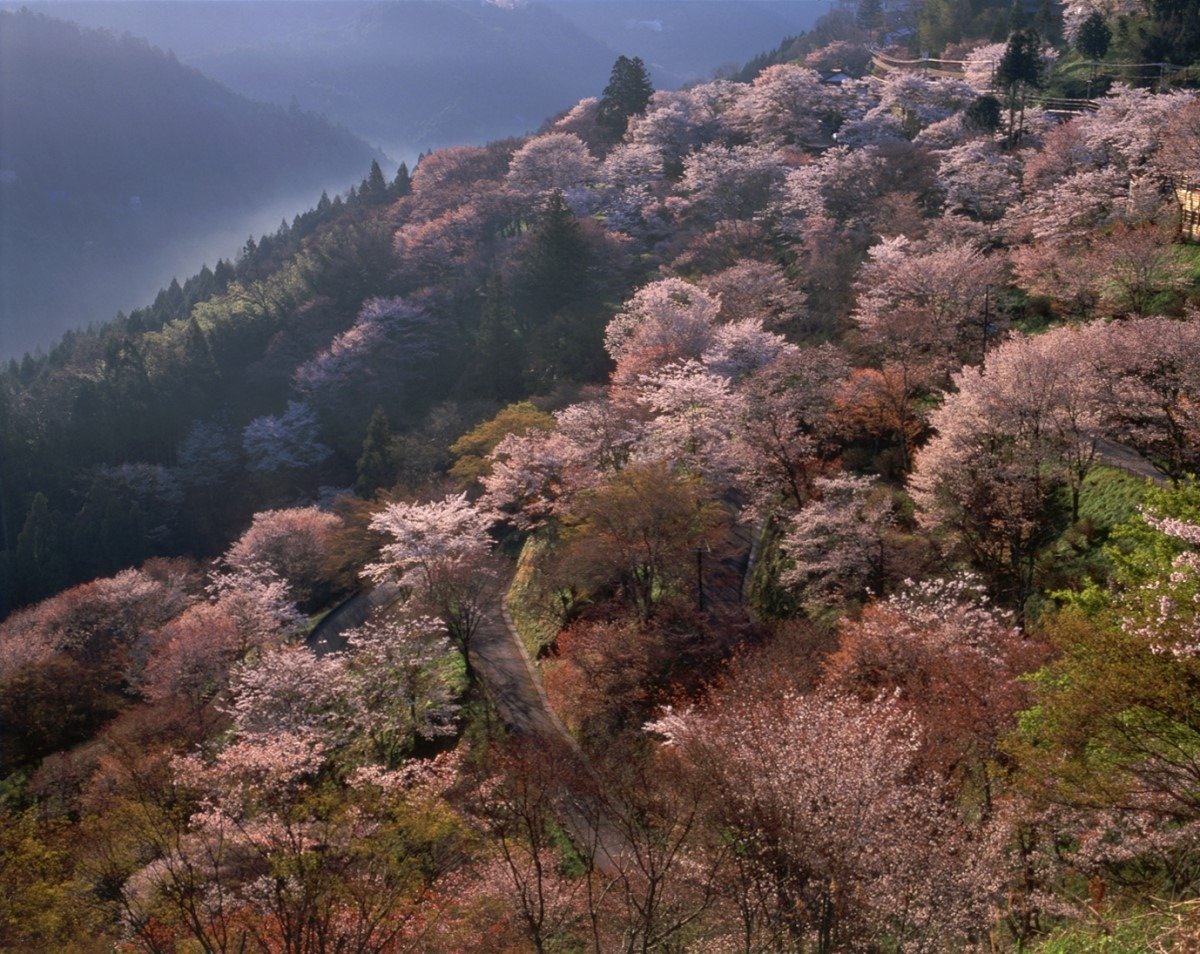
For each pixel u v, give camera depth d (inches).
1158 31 3262.8
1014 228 2185.0
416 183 5012.3
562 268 3068.4
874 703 740.0
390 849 751.1
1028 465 1258.6
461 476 2235.5
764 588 1502.2
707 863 679.7
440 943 735.1
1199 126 1863.9
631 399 1983.3
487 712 1414.9
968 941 578.2
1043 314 1846.7
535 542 1930.4
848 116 3737.7
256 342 4010.8
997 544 1270.9
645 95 4758.9
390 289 3826.3
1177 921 390.0
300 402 3491.6
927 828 615.5
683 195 3577.8
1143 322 1290.6
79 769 1428.4
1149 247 1641.2
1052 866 591.5
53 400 3946.9
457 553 1609.3
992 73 3415.4
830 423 1695.4
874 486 1547.7
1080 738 489.7
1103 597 652.7
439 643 1443.2
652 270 3225.9
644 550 1477.6
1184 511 647.8
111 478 3284.9
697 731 811.4
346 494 2694.4
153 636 1983.3
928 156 2849.4
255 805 788.0
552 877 853.8
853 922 591.5
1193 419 1203.9
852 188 2847.0
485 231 3946.9
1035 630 1039.0
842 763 636.7
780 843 614.9
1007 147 2930.6
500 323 2992.1
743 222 2938.0
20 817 925.2
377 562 2097.7
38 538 2960.1
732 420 1647.4
